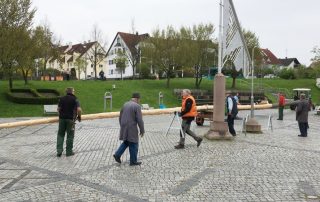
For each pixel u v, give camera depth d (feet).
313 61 179.93
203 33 154.81
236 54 51.06
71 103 35.96
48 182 26.27
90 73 286.46
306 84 223.51
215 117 47.37
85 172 29.27
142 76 190.49
